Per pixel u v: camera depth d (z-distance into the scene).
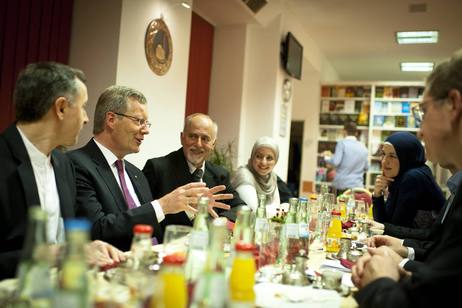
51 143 1.41
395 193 2.85
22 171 1.31
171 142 3.76
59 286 0.69
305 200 1.85
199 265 0.99
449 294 0.84
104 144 1.93
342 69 8.60
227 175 2.69
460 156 1.06
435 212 2.63
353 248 1.73
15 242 1.28
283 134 5.61
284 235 1.41
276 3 4.91
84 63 3.15
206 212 1.14
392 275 1.05
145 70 3.35
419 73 8.23
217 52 5.24
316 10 5.34
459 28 5.52
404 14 5.23
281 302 0.98
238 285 0.77
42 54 2.95
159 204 1.64
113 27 3.07
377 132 7.39
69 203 1.50
